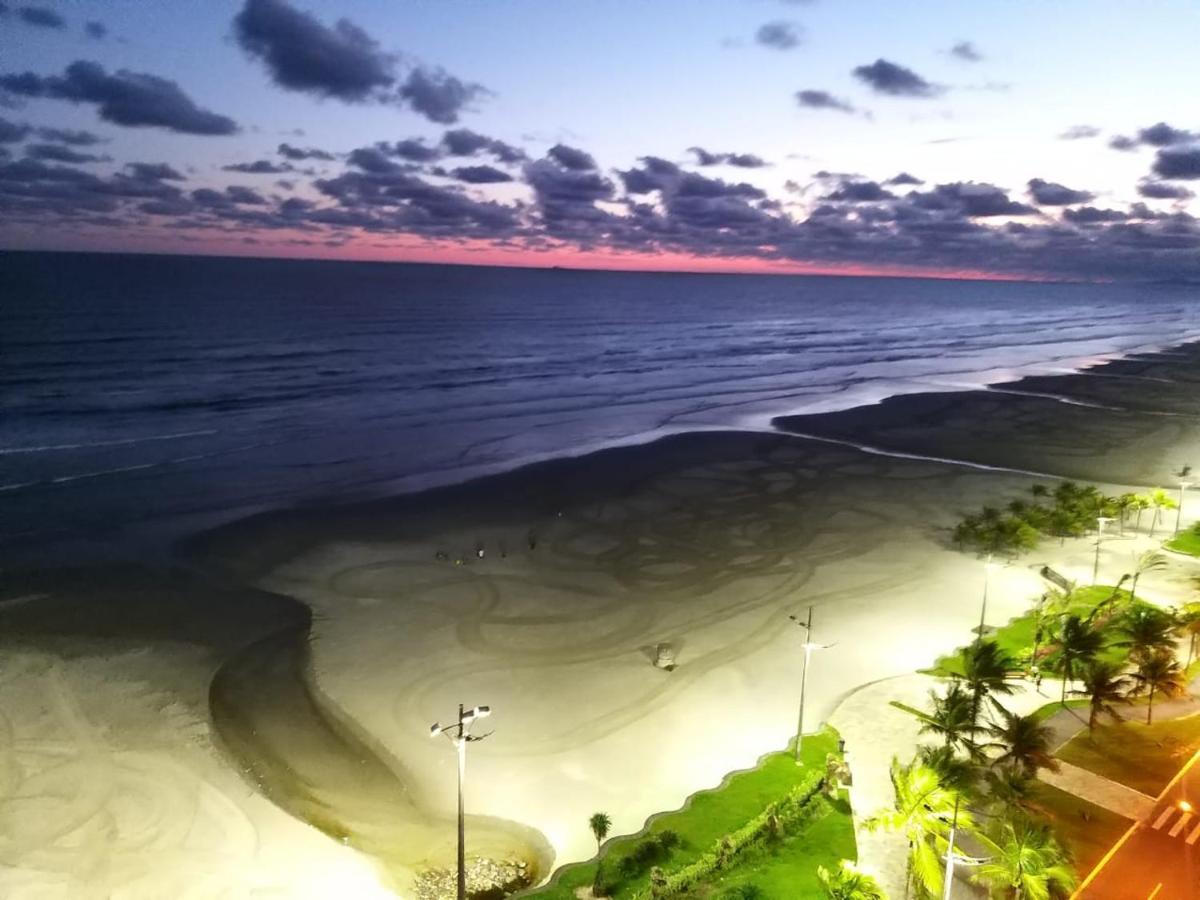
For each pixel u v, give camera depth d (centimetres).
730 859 3581
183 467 9506
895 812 3247
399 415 12938
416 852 3744
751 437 12419
